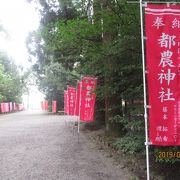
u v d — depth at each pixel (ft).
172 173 32.55
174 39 26.25
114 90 42.50
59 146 53.98
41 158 44.21
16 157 45.09
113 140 52.31
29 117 146.41
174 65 26.23
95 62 43.29
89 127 76.23
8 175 35.68
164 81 26.22
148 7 26.43
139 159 37.86
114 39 38.78
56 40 48.96
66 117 130.11
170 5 26.55
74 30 42.09
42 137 65.98
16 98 242.58
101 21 39.83
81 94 59.52
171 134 26.23
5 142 59.41
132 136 38.65
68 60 69.26
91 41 42.42
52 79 146.00
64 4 68.28
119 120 42.57
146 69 26.99
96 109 73.82
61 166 39.40
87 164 40.27
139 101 38.17
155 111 26.27
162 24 26.30
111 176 34.55
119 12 36.50
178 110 26.22
